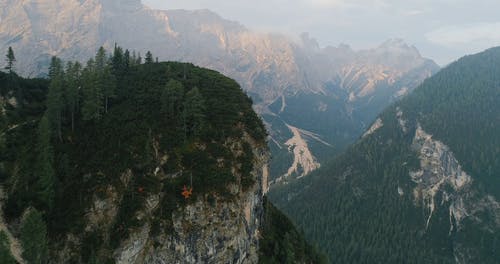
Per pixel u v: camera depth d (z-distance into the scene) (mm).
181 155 94750
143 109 105062
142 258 84062
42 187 86688
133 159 92062
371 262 199750
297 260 107125
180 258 85500
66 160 92188
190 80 119000
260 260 98750
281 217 122062
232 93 116188
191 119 100812
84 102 105562
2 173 90625
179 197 88562
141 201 87000
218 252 88438
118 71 136250
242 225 94000
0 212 85000
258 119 113688
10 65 123750
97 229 85438
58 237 83375
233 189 93688
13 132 100250
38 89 127438
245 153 101000
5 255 71375
